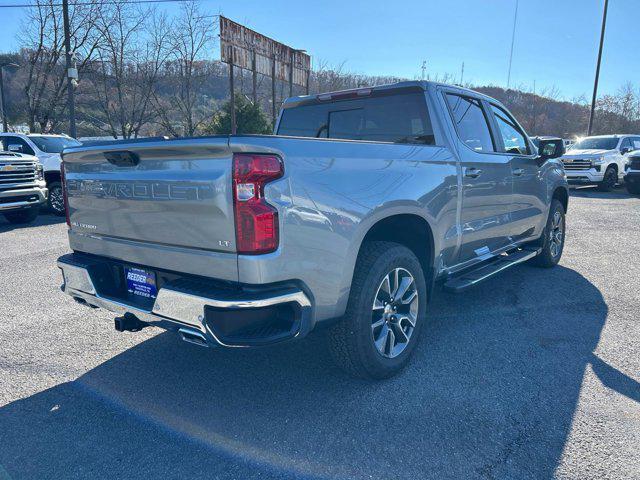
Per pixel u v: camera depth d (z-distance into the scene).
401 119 3.85
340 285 2.63
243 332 2.34
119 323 2.85
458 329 3.99
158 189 2.53
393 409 2.78
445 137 3.64
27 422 2.68
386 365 3.04
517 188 4.64
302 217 2.39
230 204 2.25
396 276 3.06
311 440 2.50
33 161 9.66
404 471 2.26
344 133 4.24
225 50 19.27
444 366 3.31
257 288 2.31
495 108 4.58
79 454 2.40
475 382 3.09
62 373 3.26
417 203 3.14
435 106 3.67
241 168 2.22
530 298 4.79
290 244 2.35
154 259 2.68
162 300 2.48
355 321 2.81
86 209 3.06
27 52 26.80
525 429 2.57
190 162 2.40
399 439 2.50
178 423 2.67
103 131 26.98
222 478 2.23
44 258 6.68
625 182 14.23
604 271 5.83
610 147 16.20
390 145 3.05
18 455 2.40
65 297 4.93
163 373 3.26
